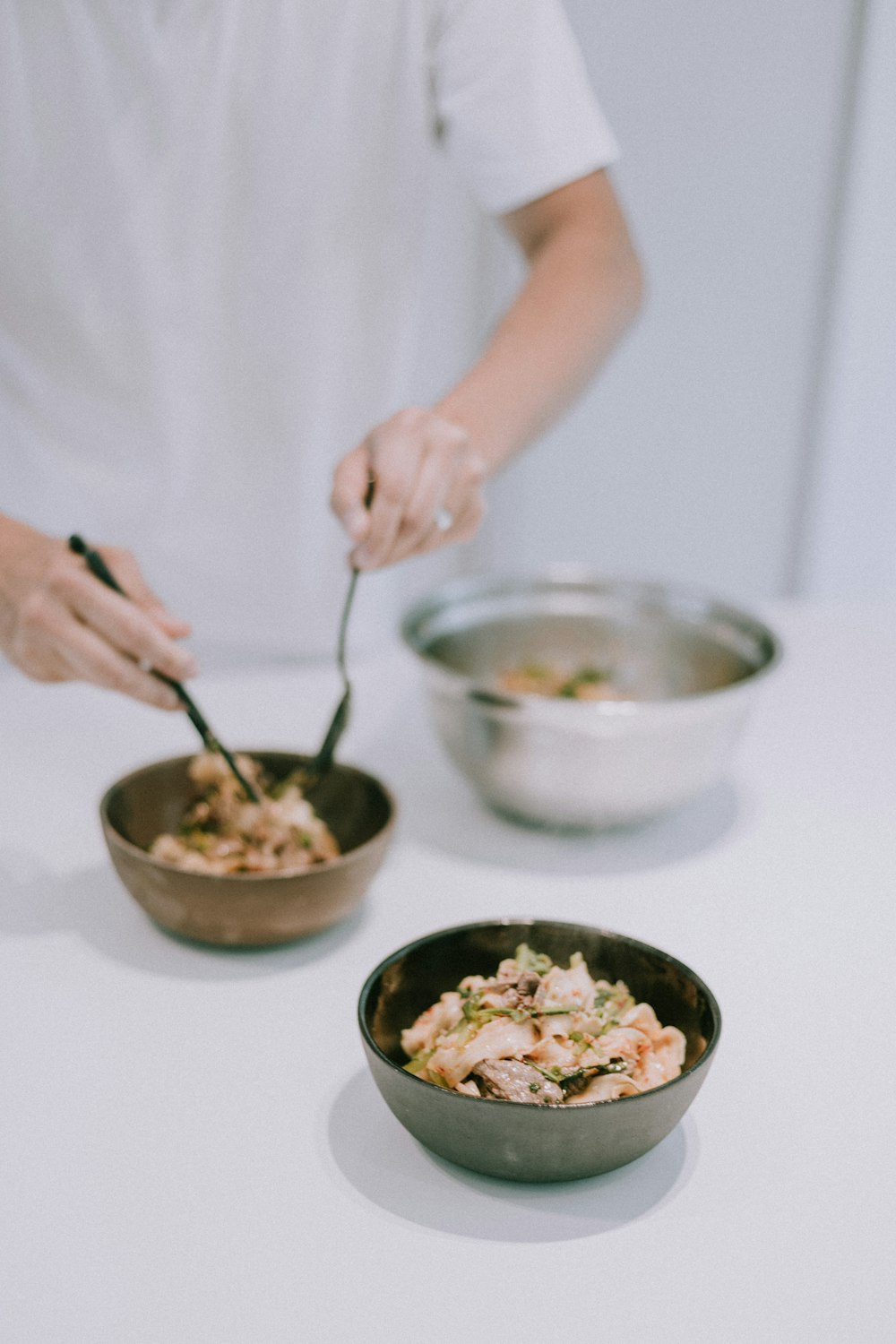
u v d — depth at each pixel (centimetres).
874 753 140
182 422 149
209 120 136
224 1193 74
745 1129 81
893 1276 69
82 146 135
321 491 158
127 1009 91
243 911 94
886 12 248
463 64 141
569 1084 75
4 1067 85
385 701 150
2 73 131
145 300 142
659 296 281
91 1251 69
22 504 153
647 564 302
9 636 105
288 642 164
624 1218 73
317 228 143
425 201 151
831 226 272
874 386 279
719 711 110
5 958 97
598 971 85
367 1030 75
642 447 293
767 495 295
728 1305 67
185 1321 65
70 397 147
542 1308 66
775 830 122
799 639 175
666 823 123
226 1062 86
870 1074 86
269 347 147
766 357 284
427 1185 75
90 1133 79
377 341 156
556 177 145
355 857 96
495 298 281
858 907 108
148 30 131
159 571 156
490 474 129
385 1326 65
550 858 115
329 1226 72
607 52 262
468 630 139
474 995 83
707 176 271
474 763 116
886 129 258
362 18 136
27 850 114
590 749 109
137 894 97
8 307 143
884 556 296
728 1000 94
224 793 106
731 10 258
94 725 140
